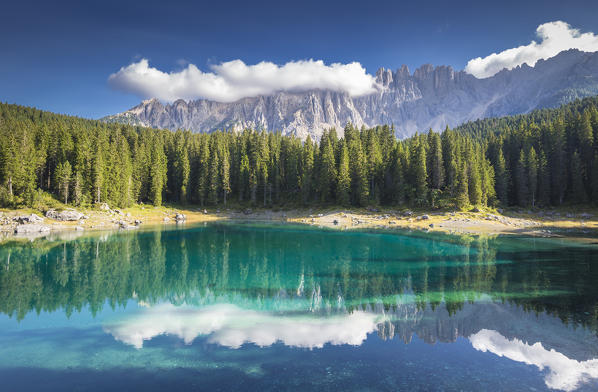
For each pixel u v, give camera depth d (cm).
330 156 9519
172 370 1185
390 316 1767
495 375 1139
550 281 2445
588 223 6844
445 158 9194
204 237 5306
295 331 1570
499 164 9088
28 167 6881
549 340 1427
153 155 10231
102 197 7956
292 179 10706
